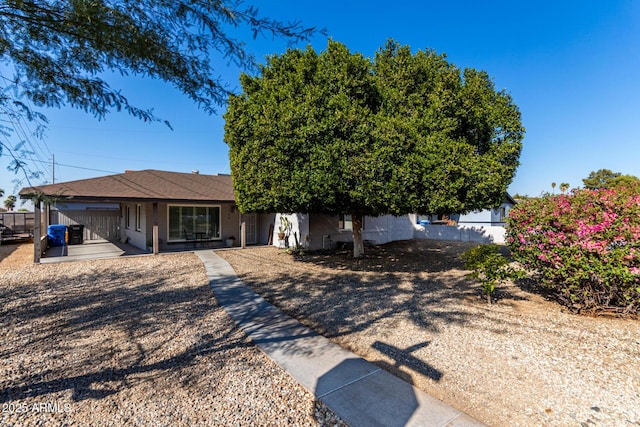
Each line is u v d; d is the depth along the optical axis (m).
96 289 6.71
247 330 4.39
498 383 2.97
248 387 2.91
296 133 7.26
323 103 7.42
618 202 4.49
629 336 4.00
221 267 9.27
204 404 2.65
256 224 16.30
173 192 12.46
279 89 8.13
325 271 8.85
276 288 6.93
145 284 7.18
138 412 2.53
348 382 2.97
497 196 7.76
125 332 4.30
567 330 4.26
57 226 14.52
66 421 2.41
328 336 4.24
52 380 3.03
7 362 3.40
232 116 8.87
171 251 12.66
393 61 8.66
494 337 4.08
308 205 8.20
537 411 2.52
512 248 5.64
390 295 6.29
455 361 3.44
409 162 7.02
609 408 2.55
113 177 12.84
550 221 4.93
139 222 14.06
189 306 5.53
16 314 5.04
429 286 7.04
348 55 7.72
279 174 7.55
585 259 4.49
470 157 7.25
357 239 11.28
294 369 3.24
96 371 3.22
